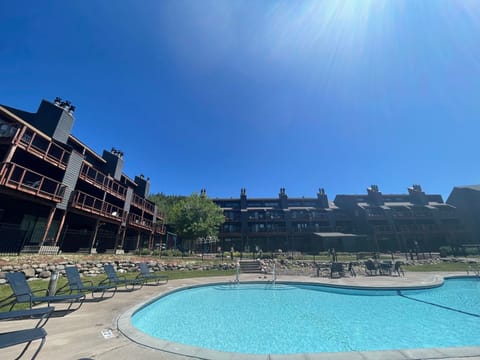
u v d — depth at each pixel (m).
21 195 12.45
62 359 3.25
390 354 3.44
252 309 7.93
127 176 27.66
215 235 31.84
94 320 5.17
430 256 22.94
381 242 37.28
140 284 10.59
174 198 57.69
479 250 25.83
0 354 3.32
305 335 5.57
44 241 13.59
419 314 7.38
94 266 11.91
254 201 45.12
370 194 43.69
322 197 44.53
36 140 15.23
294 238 40.34
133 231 29.22
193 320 6.68
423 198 42.16
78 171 17.31
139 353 3.54
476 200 37.91
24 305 6.20
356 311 7.73
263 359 3.36
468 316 7.14
